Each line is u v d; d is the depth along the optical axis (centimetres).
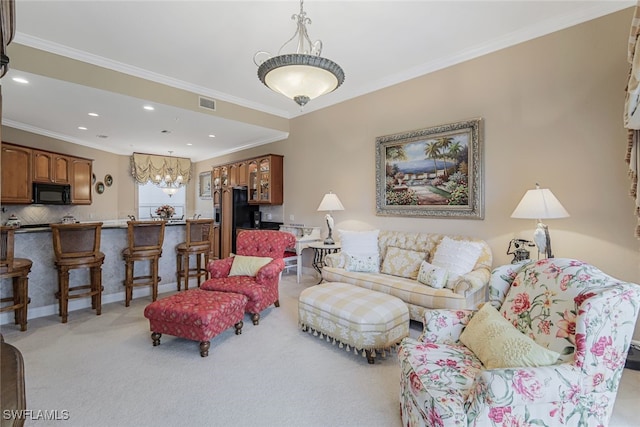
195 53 344
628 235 257
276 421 179
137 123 502
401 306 263
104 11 270
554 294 156
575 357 132
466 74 349
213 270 352
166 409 188
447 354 167
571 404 130
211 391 206
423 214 384
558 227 291
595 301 132
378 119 435
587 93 276
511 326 161
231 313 280
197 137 604
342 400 197
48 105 412
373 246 390
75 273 362
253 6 266
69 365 237
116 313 348
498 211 328
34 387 209
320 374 227
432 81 377
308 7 267
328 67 220
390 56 358
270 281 349
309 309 285
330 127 503
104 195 689
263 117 531
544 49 297
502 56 323
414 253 355
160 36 310
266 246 375
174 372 229
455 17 284
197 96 443
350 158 473
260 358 250
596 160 271
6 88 352
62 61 331
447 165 363
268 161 582
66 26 292
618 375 137
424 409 135
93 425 175
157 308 264
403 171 404
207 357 251
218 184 736
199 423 177
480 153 336
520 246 308
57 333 294
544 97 298
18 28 295
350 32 308
